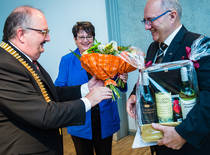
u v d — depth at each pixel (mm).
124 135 3098
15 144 936
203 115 832
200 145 864
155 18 1008
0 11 4266
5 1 4199
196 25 2484
